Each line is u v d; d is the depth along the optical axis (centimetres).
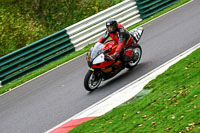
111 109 1235
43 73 2017
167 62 1546
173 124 917
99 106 1311
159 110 1055
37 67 2189
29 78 1986
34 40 2553
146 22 2438
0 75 2081
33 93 1722
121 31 1451
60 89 1656
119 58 1498
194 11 2303
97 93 1452
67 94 1557
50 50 2245
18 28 2605
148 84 1337
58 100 1515
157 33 2094
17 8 2733
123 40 1452
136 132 959
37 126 1303
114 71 1504
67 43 2309
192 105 977
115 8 2509
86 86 1444
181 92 1116
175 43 1795
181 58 1518
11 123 1411
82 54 2166
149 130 941
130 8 2570
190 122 885
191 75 1233
